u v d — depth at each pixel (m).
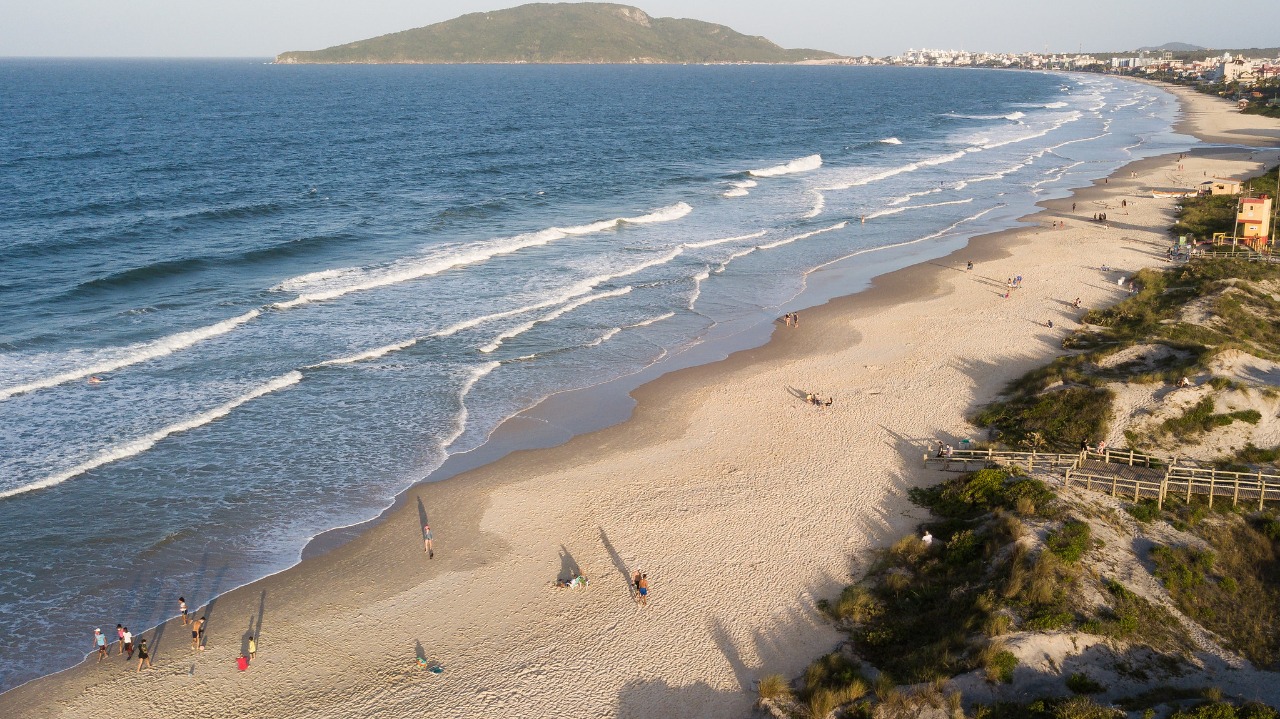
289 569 25.98
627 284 53.62
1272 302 45.66
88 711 20.52
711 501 29.62
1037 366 40.09
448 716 20.42
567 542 27.41
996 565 24.50
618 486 30.64
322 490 30.22
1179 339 40.00
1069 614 22.00
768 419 35.72
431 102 199.12
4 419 33.50
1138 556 24.86
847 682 20.69
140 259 53.72
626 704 20.89
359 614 24.00
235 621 23.69
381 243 61.12
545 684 21.48
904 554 26.30
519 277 54.25
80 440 32.41
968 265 57.81
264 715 20.42
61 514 28.09
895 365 41.09
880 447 33.19
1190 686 20.27
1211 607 23.14
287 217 68.06
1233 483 28.17
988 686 19.97
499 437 34.28
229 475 30.88
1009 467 30.06
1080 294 50.69
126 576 25.44
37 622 23.44
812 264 59.12
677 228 68.94
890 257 60.97
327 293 49.41
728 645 22.92
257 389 37.16
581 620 23.83
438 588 25.16
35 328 42.16
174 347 41.06
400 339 43.41
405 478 31.19
